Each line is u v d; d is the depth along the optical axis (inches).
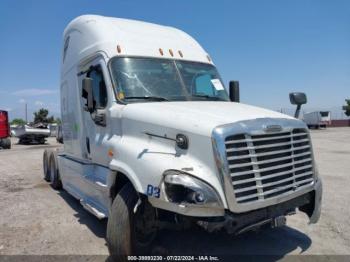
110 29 236.5
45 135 1193.4
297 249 198.7
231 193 147.9
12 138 1569.9
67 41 297.3
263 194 157.0
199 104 199.6
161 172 156.3
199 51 259.8
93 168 239.0
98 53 230.2
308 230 229.0
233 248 198.8
